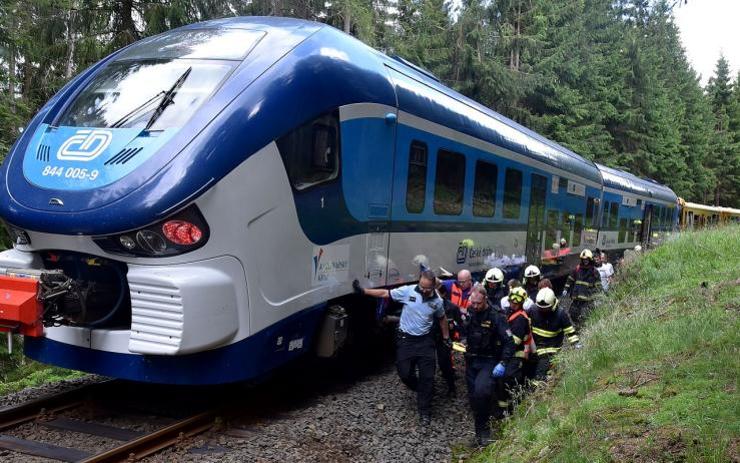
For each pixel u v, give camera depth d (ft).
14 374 36.14
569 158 49.93
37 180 18.02
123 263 17.65
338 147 21.68
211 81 19.03
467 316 21.59
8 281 16.99
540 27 99.91
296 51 20.52
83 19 45.57
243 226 17.98
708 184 180.65
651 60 140.36
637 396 16.70
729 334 19.92
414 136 26.40
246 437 18.28
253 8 54.39
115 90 19.75
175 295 16.70
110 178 17.24
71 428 18.03
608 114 119.55
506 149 36.27
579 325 34.65
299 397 22.94
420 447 19.62
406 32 88.74
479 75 89.81
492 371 20.86
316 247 20.90
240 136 17.93
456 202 30.76
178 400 21.17
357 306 25.46
